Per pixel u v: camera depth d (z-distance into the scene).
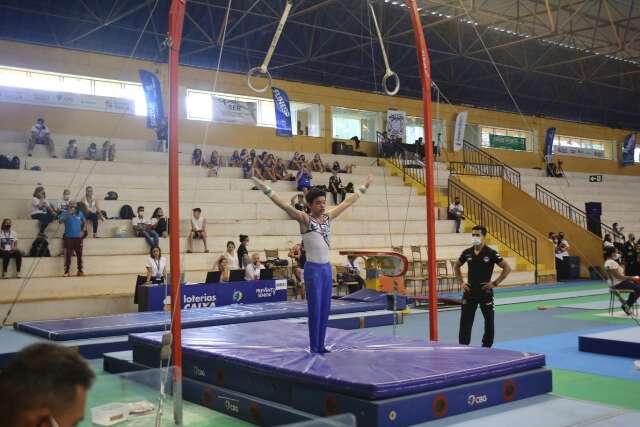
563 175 35.88
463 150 34.66
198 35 27.47
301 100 29.62
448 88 35.47
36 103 22.66
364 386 5.50
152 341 7.94
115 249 16.98
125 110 24.41
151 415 5.99
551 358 9.64
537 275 23.62
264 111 28.75
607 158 43.00
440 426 5.62
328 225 7.15
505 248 24.55
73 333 10.04
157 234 17.44
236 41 28.20
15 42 22.69
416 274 21.30
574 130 40.75
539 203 27.84
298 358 6.64
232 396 6.65
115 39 26.27
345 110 31.33
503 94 37.50
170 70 6.36
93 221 16.97
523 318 14.53
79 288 15.45
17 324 11.35
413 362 6.47
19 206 17.36
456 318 14.61
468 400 6.10
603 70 37.78
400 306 14.30
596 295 19.61
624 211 33.75
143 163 22.38
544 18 28.41
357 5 27.36
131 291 16.19
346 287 18.53
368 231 22.34
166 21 26.33
